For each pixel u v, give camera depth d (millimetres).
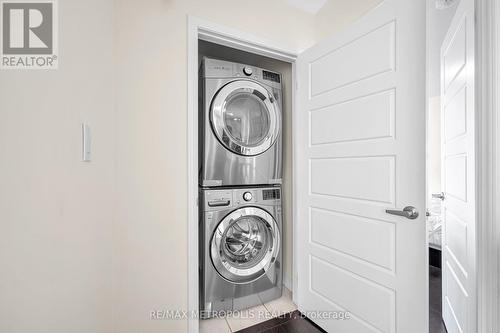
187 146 1311
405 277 1049
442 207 1486
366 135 1215
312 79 1558
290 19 1655
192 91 1312
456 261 1231
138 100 1182
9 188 443
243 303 1687
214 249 1577
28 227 492
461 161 1139
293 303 1777
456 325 1247
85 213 768
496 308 788
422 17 987
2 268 424
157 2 1229
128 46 1154
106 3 986
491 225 791
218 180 1614
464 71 1069
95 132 863
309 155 1584
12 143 453
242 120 1811
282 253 2025
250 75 1729
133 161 1173
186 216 1316
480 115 822
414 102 1015
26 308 484
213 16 1376
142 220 1199
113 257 1071
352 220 1296
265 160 1775
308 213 1602
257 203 1733
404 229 1055
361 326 1243
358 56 1252
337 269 1391
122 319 1147
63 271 625
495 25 780
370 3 1350
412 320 1021
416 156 1009
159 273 1241
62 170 623
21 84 481
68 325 654
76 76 709
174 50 1271
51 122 576
